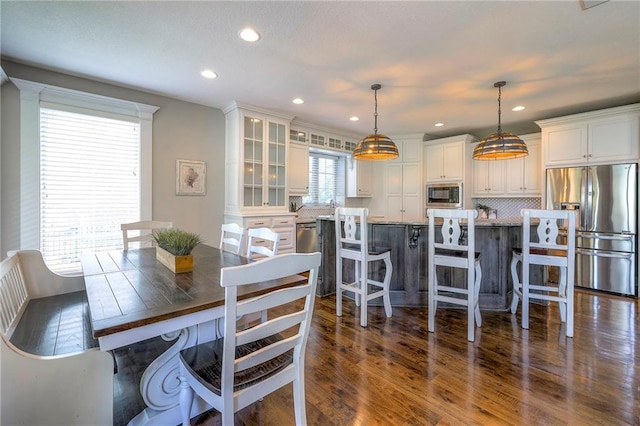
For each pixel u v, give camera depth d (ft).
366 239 8.86
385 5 6.31
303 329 4.41
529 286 8.61
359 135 18.60
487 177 17.07
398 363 6.78
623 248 11.76
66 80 9.90
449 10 6.44
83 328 5.32
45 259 9.76
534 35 7.38
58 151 9.95
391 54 8.36
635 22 6.81
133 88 11.10
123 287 4.66
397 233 10.64
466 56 8.45
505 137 9.65
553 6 6.28
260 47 8.02
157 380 4.69
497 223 9.23
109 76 10.00
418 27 7.07
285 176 14.79
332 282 11.96
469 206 17.47
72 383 3.25
